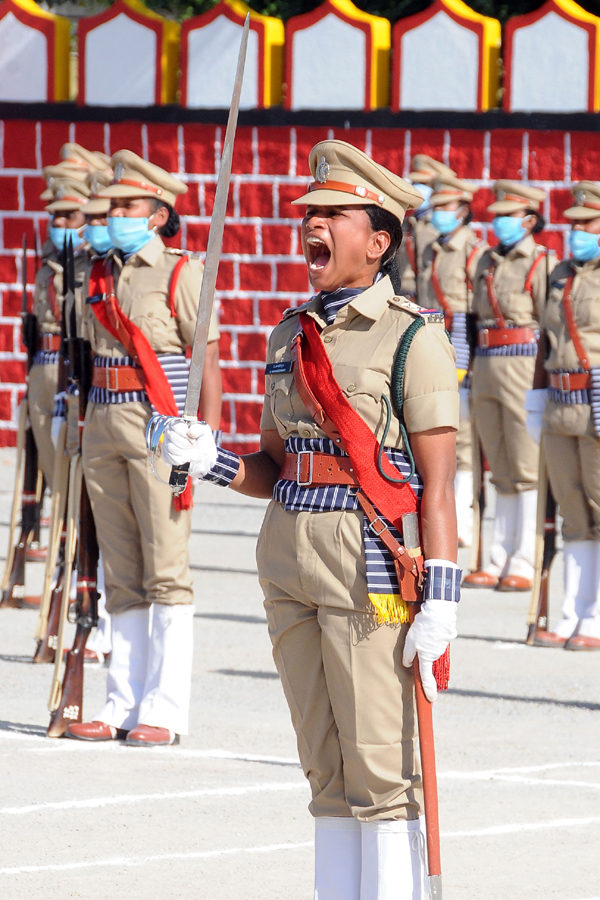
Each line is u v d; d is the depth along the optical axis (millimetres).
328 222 10289
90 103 45250
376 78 43500
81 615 18141
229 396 45000
